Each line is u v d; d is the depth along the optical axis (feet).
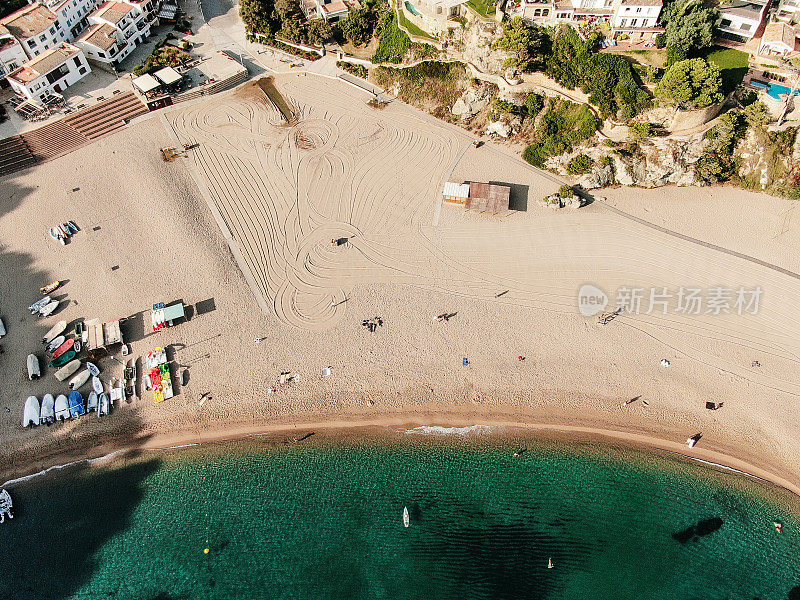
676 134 313.53
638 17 323.98
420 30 361.30
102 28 366.02
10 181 316.81
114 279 281.13
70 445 239.50
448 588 208.03
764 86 314.35
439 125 348.59
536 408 247.50
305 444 241.35
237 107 359.05
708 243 292.61
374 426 245.45
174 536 220.64
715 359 255.70
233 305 274.16
